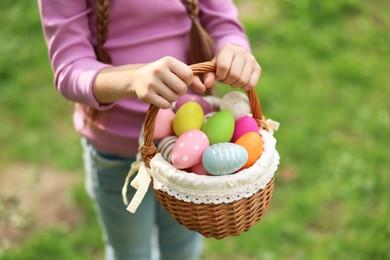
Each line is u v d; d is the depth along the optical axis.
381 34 2.57
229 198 0.94
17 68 2.35
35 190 1.89
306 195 1.84
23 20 2.55
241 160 0.95
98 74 1.03
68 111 2.18
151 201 1.29
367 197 1.84
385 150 2.01
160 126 1.04
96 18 1.09
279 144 2.01
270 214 1.80
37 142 2.05
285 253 1.70
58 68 1.08
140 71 0.97
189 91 1.19
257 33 2.53
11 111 2.17
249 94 1.04
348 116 2.15
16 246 1.71
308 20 2.61
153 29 1.13
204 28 1.22
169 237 1.37
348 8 2.68
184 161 0.97
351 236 1.73
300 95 2.23
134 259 1.35
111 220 1.30
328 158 1.97
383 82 2.32
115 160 1.20
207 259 1.70
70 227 1.77
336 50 2.47
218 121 1.03
